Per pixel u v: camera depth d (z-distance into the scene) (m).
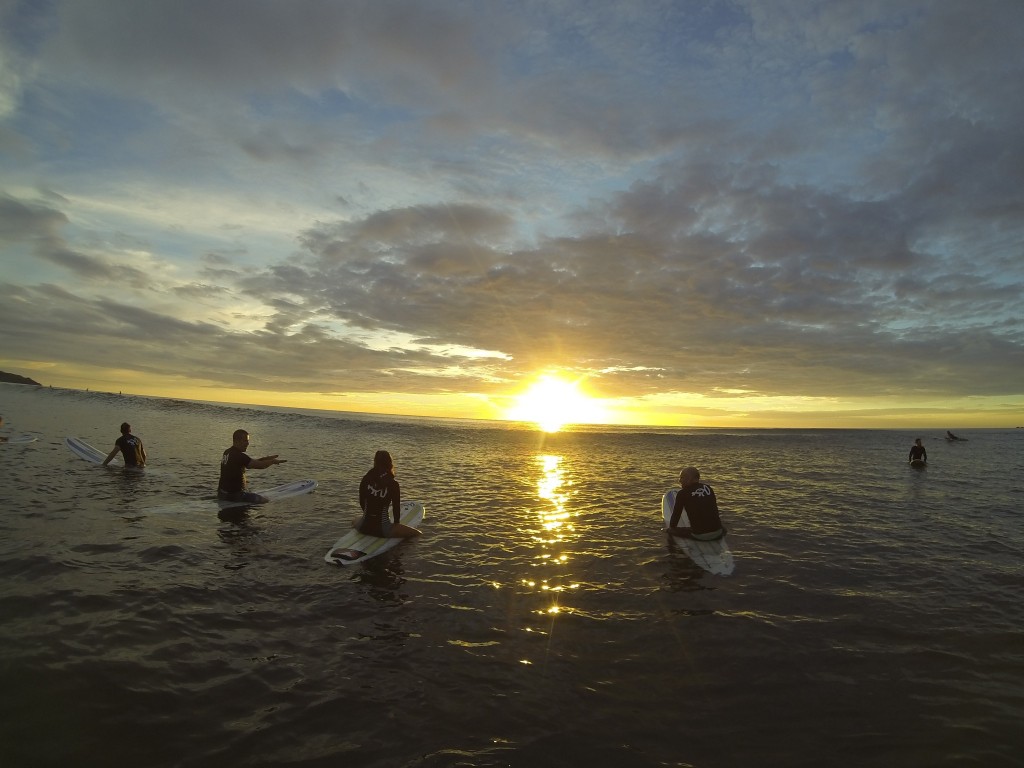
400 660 5.20
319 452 23.70
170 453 19.67
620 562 8.70
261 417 46.75
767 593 7.35
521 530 10.74
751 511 13.23
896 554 9.41
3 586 6.34
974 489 17.69
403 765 3.66
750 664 5.29
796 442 42.91
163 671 4.74
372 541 9.06
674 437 46.38
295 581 7.27
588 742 4.00
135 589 6.56
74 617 5.66
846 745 4.04
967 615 6.65
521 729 4.14
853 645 5.76
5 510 9.85
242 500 11.86
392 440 32.41
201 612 6.05
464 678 4.90
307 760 3.68
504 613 6.48
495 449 30.23
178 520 10.09
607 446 34.81
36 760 3.52
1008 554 9.54
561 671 5.09
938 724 4.32
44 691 4.28
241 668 4.89
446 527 10.77
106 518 9.81
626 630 6.07
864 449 36.59
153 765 3.55
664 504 12.84
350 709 4.33
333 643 5.50
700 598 7.11
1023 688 4.92
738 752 3.93
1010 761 3.86
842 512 13.26
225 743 3.82
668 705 4.54
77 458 16.66
